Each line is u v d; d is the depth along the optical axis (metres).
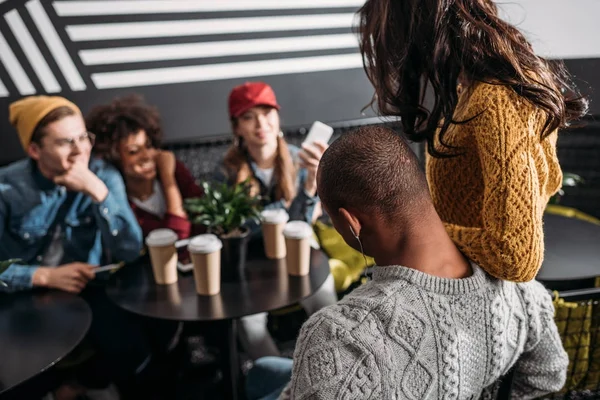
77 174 1.96
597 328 1.52
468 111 0.91
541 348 0.97
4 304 1.75
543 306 0.95
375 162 0.78
